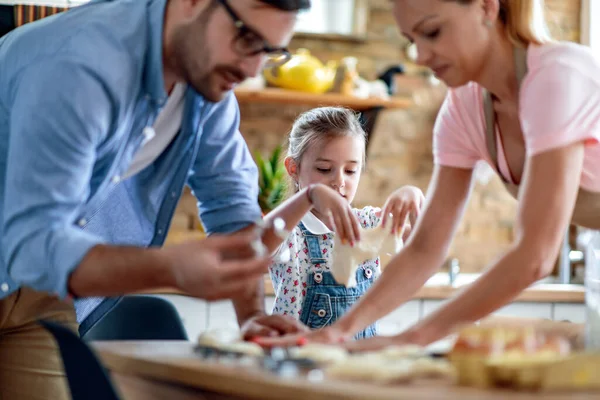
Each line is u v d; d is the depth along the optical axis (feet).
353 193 7.07
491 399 2.89
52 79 4.19
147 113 4.74
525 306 10.20
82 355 3.81
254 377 3.27
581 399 2.92
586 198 4.80
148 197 5.51
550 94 4.37
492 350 3.41
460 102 5.13
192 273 3.84
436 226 5.16
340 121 7.08
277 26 4.19
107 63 4.33
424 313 9.91
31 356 5.43
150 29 4.56
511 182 5.19
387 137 12.02
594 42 12.32
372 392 2.93
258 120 11.71
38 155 4.14
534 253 4.22
